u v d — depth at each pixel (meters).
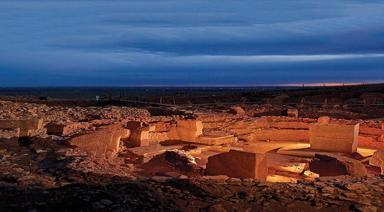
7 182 10.41
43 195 8.59
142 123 19.97
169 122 21.77
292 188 9.44
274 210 7.96
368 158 18.95
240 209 7.93
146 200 8.09
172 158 16.39
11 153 14.12
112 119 20.80
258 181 10.19
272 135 25.20
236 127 24.69
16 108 21.53
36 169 12.27
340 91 49.91
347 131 20.52
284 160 18.83
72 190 8.74
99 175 11.52
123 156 16.70
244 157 13.25
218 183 9.71
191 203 8.16
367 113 32.38
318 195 8.95
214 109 32.16
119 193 8.39
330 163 14.86
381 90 48.72
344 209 8.12
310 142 21.53
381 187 9.73
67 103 35.25
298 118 25.92
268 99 43.97
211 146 20.36
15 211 7.58
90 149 16.03
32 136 16.23
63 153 14.48
